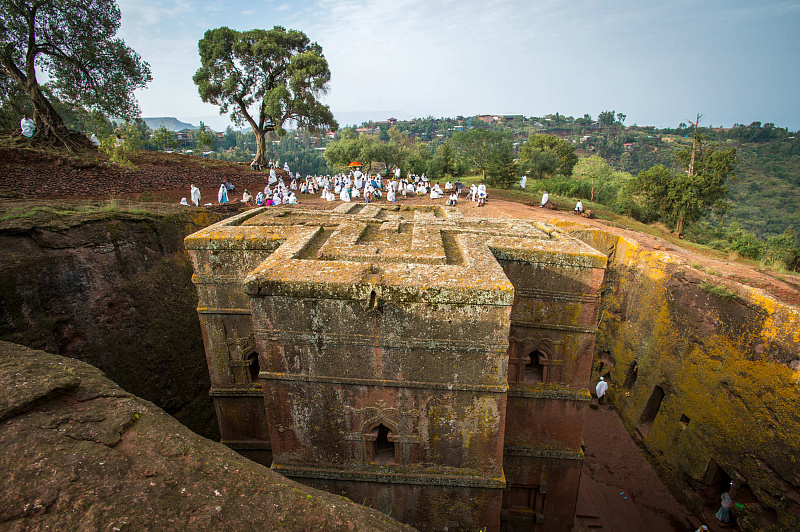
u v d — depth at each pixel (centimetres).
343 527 473
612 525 1403
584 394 1147
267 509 463
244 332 1139
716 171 3259
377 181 4028
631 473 1622
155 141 3678
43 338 1133
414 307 809
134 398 596
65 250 1237
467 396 870
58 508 400
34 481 419
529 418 1188
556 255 1051
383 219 1345
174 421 580
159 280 1541
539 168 6062
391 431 916
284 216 1399
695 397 1453
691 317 1509
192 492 454
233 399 1202
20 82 2852
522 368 1153
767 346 1209
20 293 1105
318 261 891
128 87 3328
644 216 3738
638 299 1841
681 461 1488
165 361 1470
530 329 1123
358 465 948
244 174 3959
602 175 5500
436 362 847
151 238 1559
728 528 1311
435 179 6081
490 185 5053
